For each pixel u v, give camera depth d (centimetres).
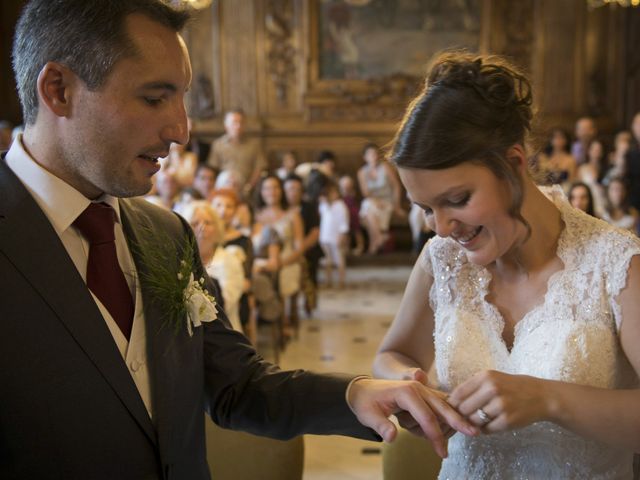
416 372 154
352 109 1283
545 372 147
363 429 150
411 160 131
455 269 163
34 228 129
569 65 1266
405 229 1188
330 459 408
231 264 460
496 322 158
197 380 151
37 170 133
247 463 209
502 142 131
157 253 150
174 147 808
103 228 140
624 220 698
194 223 427
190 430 147
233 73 1291
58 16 126
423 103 134
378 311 793
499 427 132
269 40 1283
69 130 129
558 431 151
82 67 125
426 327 173
